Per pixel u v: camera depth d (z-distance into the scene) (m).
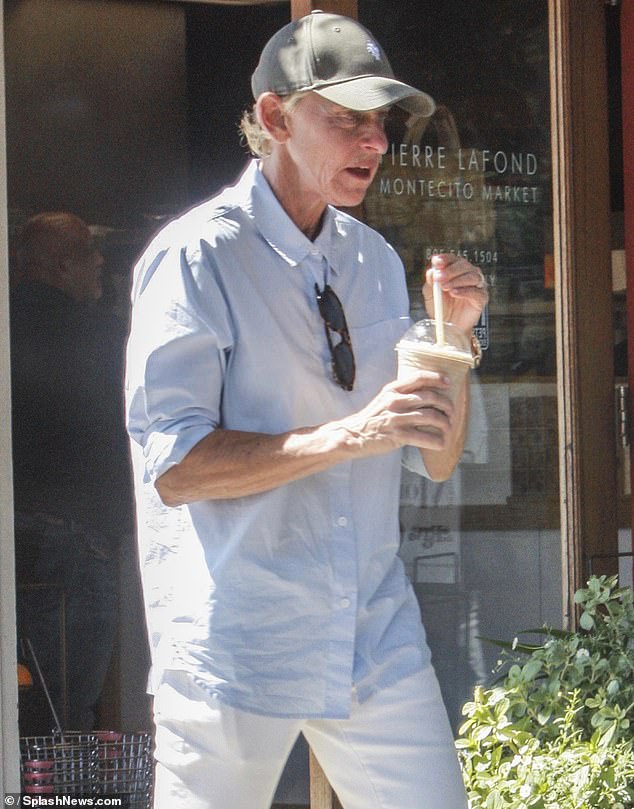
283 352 4.23
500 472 7.85
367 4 7.65
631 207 7.45
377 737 4.36
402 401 3.90
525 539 7.87
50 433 8.34
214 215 4.25
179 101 8.62
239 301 4.18
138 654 8.39
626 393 7.48
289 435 4.00
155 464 4.06
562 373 7.43
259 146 4.38
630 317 7.49
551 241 7.75
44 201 8.45
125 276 8.59
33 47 8.39
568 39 7.35
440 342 3.97
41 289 8.40
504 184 7.72
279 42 4.20
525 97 7.70
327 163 4.14
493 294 7.76
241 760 4.17
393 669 4.38
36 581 8.22
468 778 6.13
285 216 4.29
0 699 6.86
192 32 8.62
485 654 7.85
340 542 4.24
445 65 7.67
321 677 4.22
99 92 8.54
